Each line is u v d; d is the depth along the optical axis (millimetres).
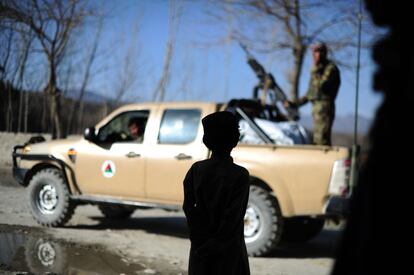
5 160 9141
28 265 4609
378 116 949
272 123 6449
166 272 4777
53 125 10398
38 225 6777
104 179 6672
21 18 9164
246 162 5867
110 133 7047
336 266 1026
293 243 6855
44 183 6891
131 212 8039
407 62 906
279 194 5676
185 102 6512
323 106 6840
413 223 875
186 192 2578
